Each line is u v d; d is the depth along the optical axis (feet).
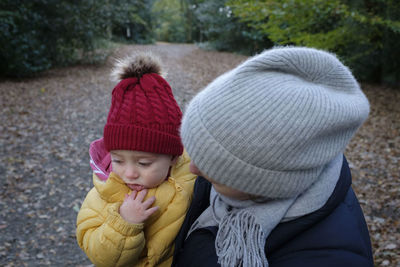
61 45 44.09
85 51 47.21
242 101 2.47
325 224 2.82
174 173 4.33
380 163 16.40
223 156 2.49
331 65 2.77
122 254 3.46
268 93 2.45
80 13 42.93
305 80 2.73
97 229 3.66
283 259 2.75
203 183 3.83
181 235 3.63
